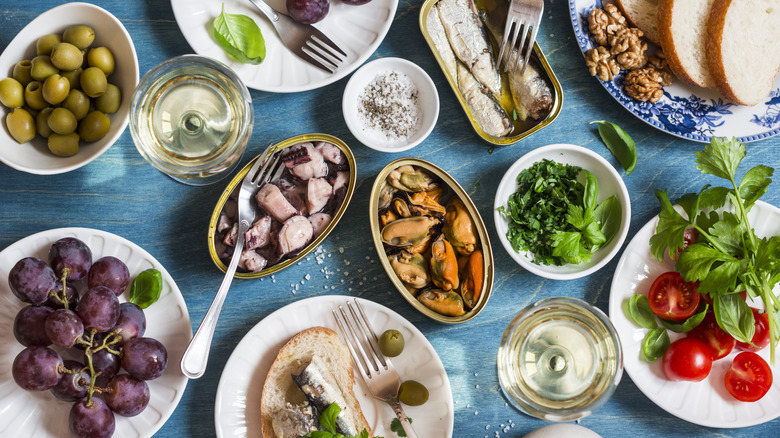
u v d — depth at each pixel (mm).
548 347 667
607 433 686
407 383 646
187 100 636
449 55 667
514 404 675
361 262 680
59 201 669
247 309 673
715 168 655
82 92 635
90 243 646
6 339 640
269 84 664
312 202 650
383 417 660
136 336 615
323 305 656
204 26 662
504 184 663
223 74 631
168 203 674
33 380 592
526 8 655
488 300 684
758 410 675
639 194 697
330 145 654
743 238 652
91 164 670
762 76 678
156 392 646
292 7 646
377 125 672
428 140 687
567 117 694
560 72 694
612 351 650
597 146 694
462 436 680
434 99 663
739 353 676
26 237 639
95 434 605
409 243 649
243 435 651
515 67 663
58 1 672
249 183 644
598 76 671
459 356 681
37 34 639
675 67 666
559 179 668
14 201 667
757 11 669
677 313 665
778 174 703
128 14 674
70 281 628
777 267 642
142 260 649
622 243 672
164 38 676
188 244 673
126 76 646
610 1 679
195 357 631
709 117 681
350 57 670
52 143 631
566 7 694
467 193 688
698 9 666
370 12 673
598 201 678
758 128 681
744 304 648
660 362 677
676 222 653
